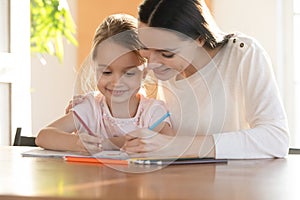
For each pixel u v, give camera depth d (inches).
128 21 63.0
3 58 129.7
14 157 64.9
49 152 68.7
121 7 174.7
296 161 59.2
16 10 134.6
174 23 61.4
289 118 154.9
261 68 68.9
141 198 34.2
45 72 184.4
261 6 153.9
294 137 154.6
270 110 65.9
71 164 55.9
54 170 50.6
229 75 71.5
